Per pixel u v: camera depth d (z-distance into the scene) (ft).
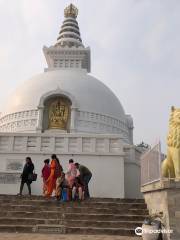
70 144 68.95
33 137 69.10
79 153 67.72
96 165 67.10
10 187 63.98
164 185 31.89
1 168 65.82
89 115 99.04
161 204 33.65
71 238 31.58
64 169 66.39
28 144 68.44
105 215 39.47
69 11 156.04
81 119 96.89
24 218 38.29
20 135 68.95
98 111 101.35
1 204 43.21
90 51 128.98
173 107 40.45
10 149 67.77
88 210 41.73
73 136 69.46
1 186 63.93
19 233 34.55
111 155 67.92
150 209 40.16
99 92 107.34
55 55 128.98
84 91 103.55
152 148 42.45
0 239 30.09
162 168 39.17
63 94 96.78
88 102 101.04
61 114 96.17
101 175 66.33
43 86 104.58
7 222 37.45
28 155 67.31
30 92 104.06
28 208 41.96
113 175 66.44
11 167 65.98
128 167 74.59
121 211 41.32
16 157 66.95
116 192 65.10
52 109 96.89
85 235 34.12
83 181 51.19
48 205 43.80
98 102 103.50
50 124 95.25
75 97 100.07
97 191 65.16
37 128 92.27
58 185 47.65
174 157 36.96
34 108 99.19
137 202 46.19
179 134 37.04
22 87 109.60
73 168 50.39
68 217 39.52
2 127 103.55
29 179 52.90
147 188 41.55
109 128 101.91
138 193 73.15
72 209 41.86
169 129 39.34
